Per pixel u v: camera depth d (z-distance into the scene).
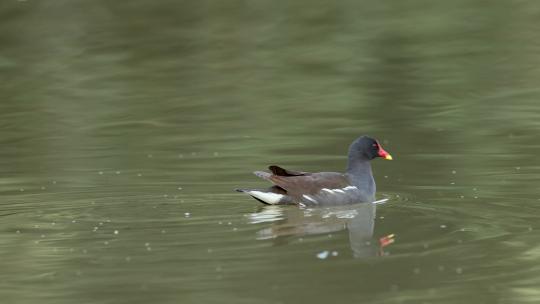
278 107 23.03
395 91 24.06
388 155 16.22
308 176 15.78
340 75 25.75
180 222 14.19
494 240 13.12
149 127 21.66
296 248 12.84
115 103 23.95
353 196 15.60
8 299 11.20
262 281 11.55
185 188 16.45
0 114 23.28
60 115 22.98
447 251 12.70
